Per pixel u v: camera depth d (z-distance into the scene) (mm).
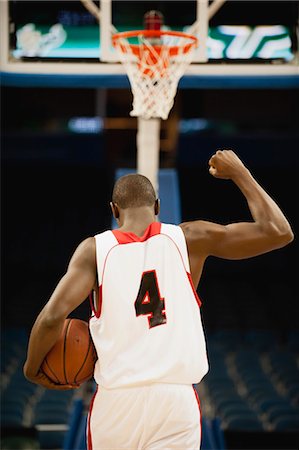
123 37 5176
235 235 2578
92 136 17531
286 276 18797
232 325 16172
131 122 18156
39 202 19703
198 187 19719
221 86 6906
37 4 6023
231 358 13250
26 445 8203
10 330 14164
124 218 2633
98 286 2502
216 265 18938
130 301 2471
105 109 17812
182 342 2467
